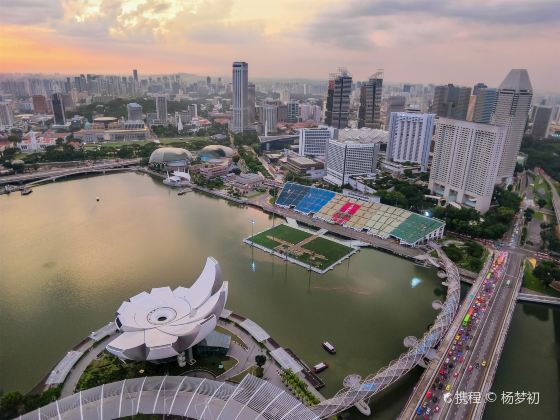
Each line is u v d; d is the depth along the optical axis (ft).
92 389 376.48
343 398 403.34
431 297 641.40
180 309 469.98
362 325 558.56
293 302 610.65
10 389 428.56
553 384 475.72
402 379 465.06
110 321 546.67
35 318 552.41
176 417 348.18
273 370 462.60
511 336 569.64
